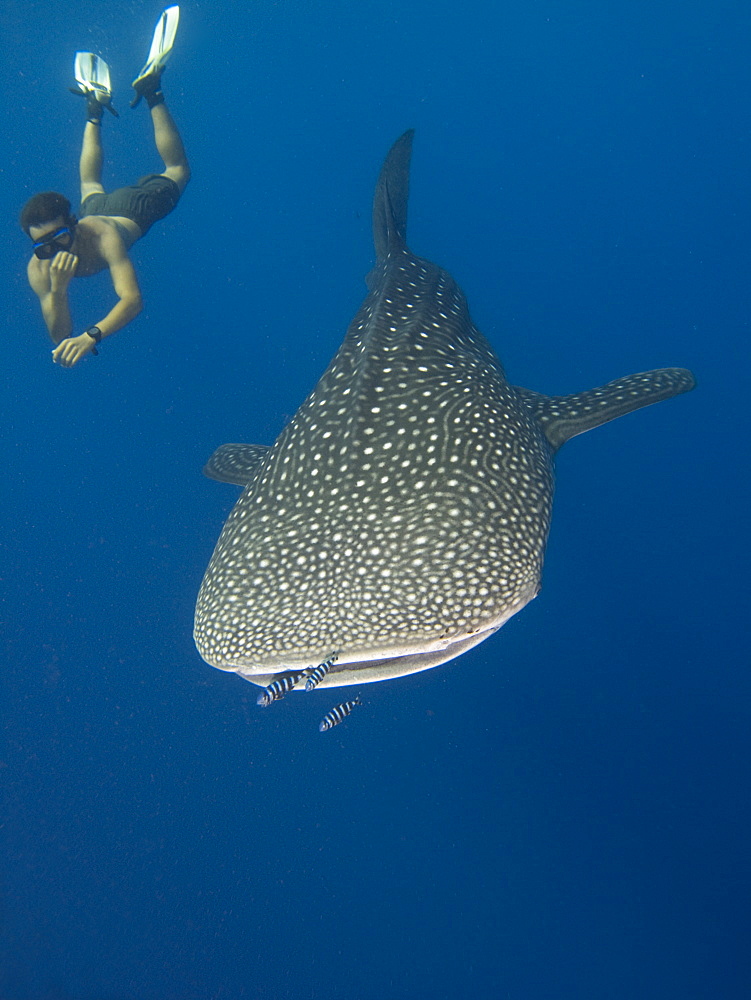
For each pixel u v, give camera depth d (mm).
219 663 3166
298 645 2936
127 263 5992
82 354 5473
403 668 3041
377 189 6598
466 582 2971
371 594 2949
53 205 5484
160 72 7238
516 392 4711
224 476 5062
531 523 3348
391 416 3654
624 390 4770
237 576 3365
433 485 3291
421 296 4922
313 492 3512
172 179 7262
